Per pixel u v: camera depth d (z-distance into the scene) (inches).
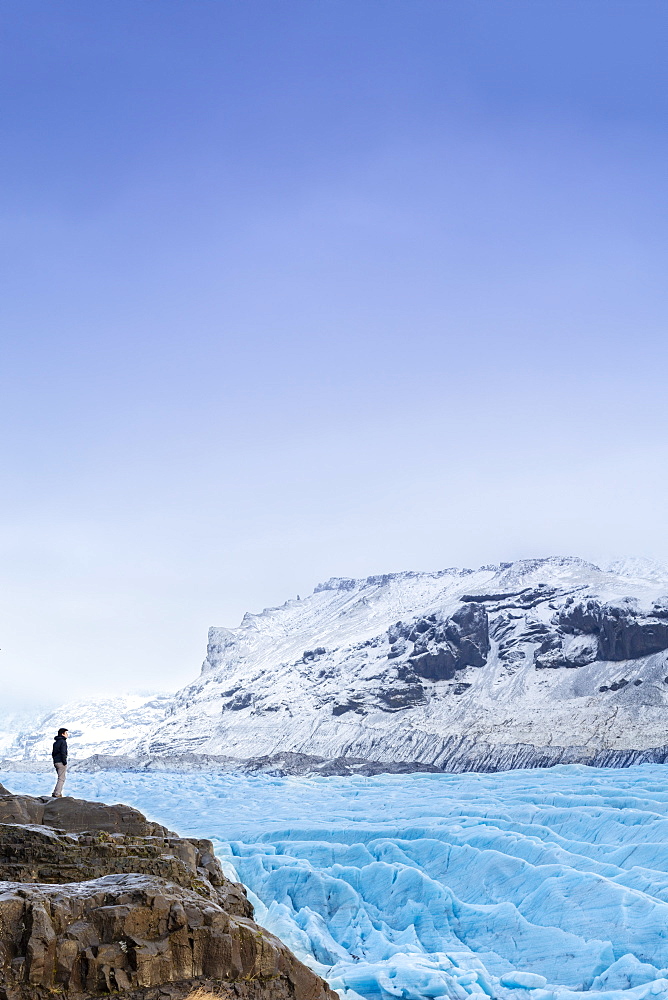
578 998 872.3
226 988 590.6
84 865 675.4
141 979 565.3
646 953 971.9
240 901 750.5
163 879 637.9
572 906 1093.8
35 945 549.0
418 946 1055.0
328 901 1171.3
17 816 751.7
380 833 1427.2
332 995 636.1
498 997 908.6
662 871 1188.5
